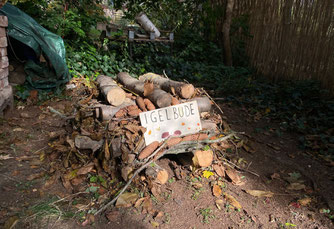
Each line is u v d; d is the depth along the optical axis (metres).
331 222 2.33
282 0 6.05
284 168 3.15
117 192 2.40
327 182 2.89
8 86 3.78
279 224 2.27
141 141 2.46
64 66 4.64
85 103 3.23
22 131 3.38
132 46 6.69
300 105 4.74
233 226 2.20
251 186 2.76
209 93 5.66
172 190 2.55
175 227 2.14
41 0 5.45
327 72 5.09
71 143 2.67
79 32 5.51
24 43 4.01
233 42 7.57
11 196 2.26
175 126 2.64
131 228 2.09
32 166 2.69
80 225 2.07
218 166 2.88
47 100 4.34
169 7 8.00
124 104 2.78
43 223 2.05
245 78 6.25
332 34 4.98
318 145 3.64
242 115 4.77
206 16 8.26
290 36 5.86
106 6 8.68
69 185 2.46
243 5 7.28
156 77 3.50
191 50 7.54
